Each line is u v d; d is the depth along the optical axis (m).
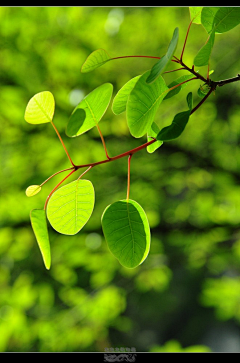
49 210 0.72
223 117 2.80
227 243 2.74
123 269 2.67
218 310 2.50
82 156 2.43
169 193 3.08
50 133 2.37
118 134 2.48
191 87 2.47
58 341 2.48
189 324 5.14
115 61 2.44
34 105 0.71
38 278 2.74
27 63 2.27
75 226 0.73
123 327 2.81
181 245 2.78
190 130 2.72
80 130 0.72
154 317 4.80
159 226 2.65
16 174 2.48
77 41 2.35
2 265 2.57
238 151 2.71
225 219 2.56
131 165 2.65
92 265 2.58
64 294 2.60
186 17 2.60
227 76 2.57
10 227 2.42
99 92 0.70
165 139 0.70
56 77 2.28
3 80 2.28
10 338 2.46
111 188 2.75
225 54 2.57
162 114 2.45
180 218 2.71
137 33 2.52
